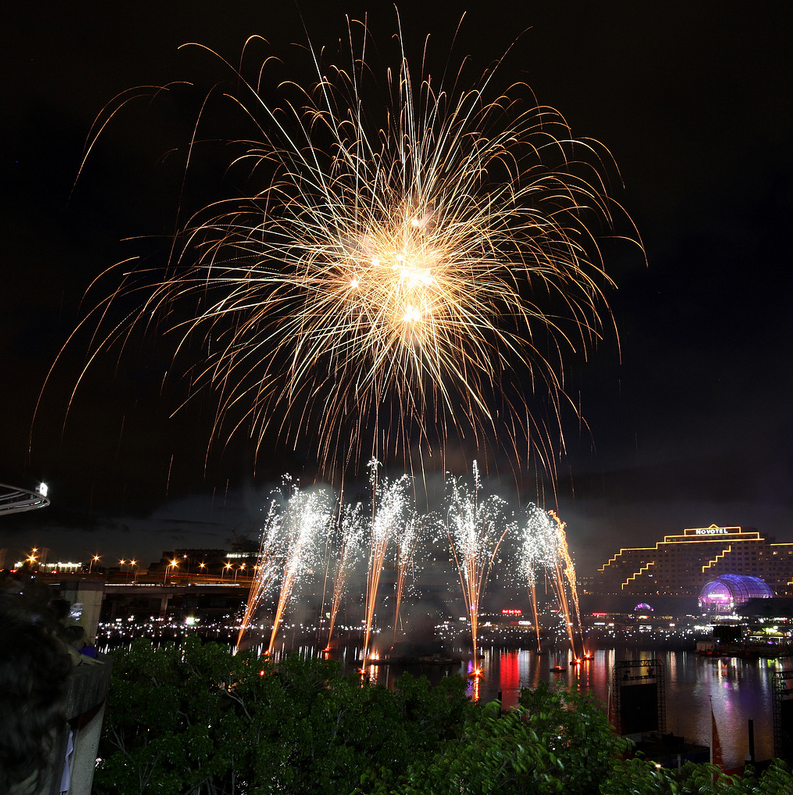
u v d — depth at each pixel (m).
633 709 39.56
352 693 9.05
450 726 10.10
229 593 141.00
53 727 2.61
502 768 6.27
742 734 53.84
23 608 2.88
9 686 2.48
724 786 6.35
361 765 8.20
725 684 91.19
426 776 6.46
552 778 6.26
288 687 9.45
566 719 7.12
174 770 7.52
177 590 129.75
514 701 66.31
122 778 7.24
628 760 6.69
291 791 7.94
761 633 194.00
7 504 18.39
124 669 8.75
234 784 8.02
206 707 8.23
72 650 4.58
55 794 3.13
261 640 132.00
